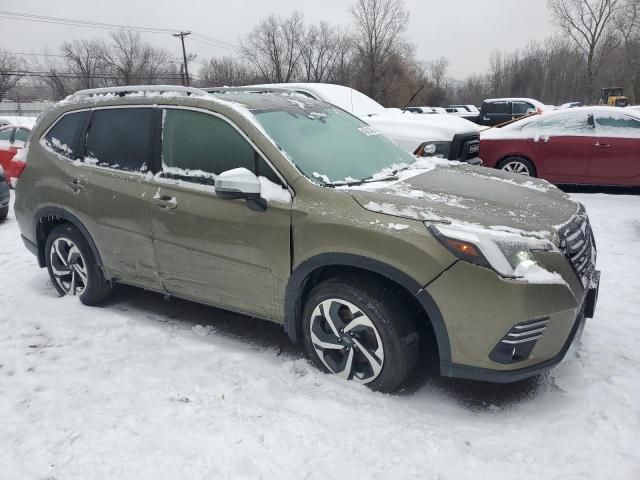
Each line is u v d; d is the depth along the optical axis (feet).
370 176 11.78
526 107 61.05
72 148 14.55
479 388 10.82
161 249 12.75
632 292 14.98
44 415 9.93
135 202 12.87
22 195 15.57
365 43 158.10
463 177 12.32
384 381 10.28
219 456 8.70
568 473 8.18
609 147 27.66
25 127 38.37
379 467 8.41
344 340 10.61
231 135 11.70
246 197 10.87
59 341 12.96
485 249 9.09
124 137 13.51
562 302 9.24
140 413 9.90
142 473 8.36
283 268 10.94
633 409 9.66
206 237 11.81
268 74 188.65
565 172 28.84
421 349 11.66
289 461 8.58
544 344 9.32
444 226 9.45
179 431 9.35
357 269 10.56
